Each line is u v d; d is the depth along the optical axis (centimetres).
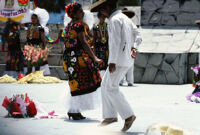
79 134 776
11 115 1005
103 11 861
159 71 2216
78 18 983
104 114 856
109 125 891
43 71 2177
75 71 973
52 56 2500
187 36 2455
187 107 1213
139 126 877
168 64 2195
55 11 5450
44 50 2250
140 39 846
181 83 2212
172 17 2597
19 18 2562
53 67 2411
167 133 588
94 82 975
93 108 977
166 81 2206
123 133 796
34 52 2216
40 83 2098
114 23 804
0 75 2480
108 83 822
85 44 961
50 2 5484
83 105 971
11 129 823
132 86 2009
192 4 2564
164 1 2606
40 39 2220
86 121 955
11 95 1499
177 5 2586
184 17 2580
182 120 962
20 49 2417
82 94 970
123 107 811
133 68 2195
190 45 2364
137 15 2733
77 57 973
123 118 809
